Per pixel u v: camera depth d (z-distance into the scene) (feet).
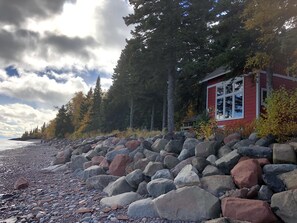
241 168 22.04
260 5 35.14
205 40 70.23
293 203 16.98
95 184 30.01
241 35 45.16
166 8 71.15
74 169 42.60
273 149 23.73
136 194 24.43
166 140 39.22
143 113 146.10
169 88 75.36
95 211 22.39
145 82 89.71
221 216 18.61
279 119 28.19
